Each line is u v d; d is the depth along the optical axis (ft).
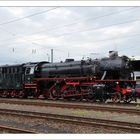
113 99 79.00
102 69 81.82
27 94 103.81
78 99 86.69
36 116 49.85
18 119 50.31
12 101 82.07
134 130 37.45
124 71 79.61
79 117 48.52
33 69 100.32
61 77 92.38
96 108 59.98
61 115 51.19
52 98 94.12
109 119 48.65
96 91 80.18
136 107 65.51
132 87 79.82
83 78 84.89
